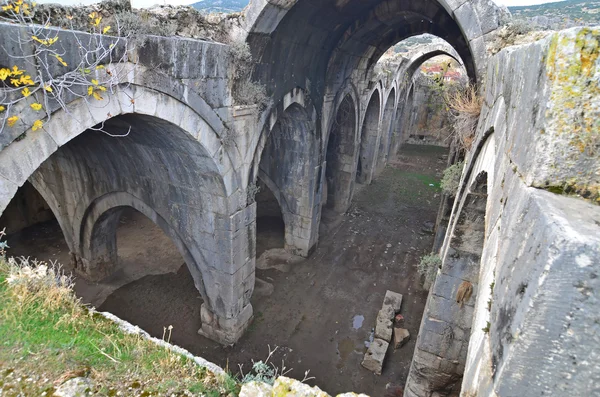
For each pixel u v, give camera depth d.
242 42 6.49
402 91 21.52
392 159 23.36
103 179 8.34
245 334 8.70
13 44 3.51
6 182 3.71
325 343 8.70
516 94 2.13
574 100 1.34
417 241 13.56
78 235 9.48
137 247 11.87
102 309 9.23
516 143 1.83
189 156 6.55
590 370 1.02
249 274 8.37
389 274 11.52
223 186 6.87
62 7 4.11
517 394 1.12
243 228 7.70
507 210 1.65
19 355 3.18
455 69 23.59
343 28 9.47
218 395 3.32
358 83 13.21
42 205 12.80
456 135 7.36
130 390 3.11
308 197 11.36
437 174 20.83
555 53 1.40
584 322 1.00
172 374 3.43
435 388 5.53
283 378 3.10
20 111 3.68
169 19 5.57
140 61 4.82
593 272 0.98
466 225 4.16
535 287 1.07
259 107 7.48
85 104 4.27
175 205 7.69
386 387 7.57
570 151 1.33
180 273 10.70
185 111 5.70
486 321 1.55
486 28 5.62
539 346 1.07
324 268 11.67
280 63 7.91
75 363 3.24
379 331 8.77
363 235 13.85
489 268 1.81
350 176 14.99
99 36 4.27
